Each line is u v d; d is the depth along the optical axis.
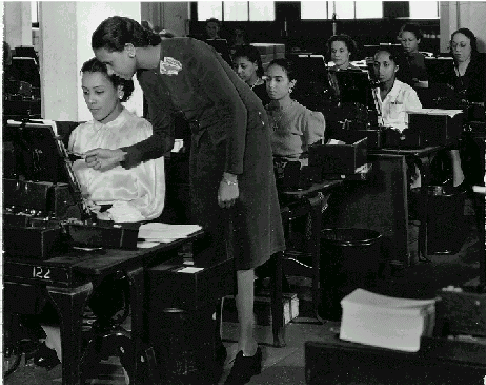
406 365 1.71
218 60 3.54
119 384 3.72
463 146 6.79
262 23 15.59
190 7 15.77
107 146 3.91
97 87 3.85
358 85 6.19
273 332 4.32
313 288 4.69
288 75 5.43
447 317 1.82
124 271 3.18
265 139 3.71
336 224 5.72
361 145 4.96
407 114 6.20
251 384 3.79
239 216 3.65
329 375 1.77
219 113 3.48
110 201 3.86
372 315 1.77
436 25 14.37
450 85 7.75
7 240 3.10
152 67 3.45
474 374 1.65
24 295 3.08
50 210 3.41
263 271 4.84
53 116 5.06
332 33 15.16
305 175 4.61
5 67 7.92
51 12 4.98
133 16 5.18
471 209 7.20
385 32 14.79
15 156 3.46
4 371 3.77
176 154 4.48
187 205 4.44
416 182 6.64
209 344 3.48
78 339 3.03
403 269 5.57
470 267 5.65
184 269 3.41
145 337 3.42
